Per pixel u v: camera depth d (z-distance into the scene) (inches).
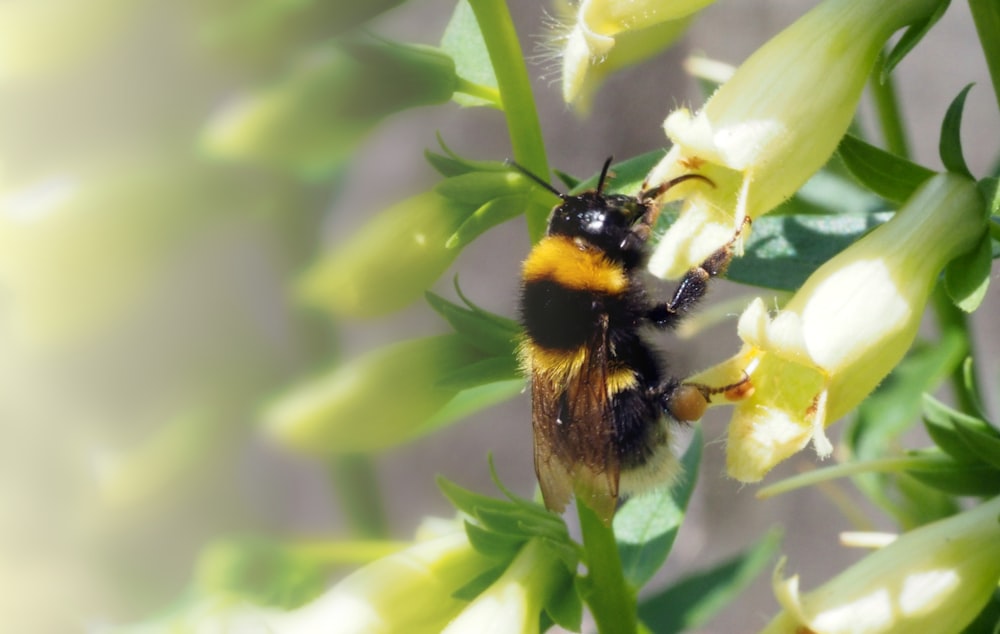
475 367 6.9
